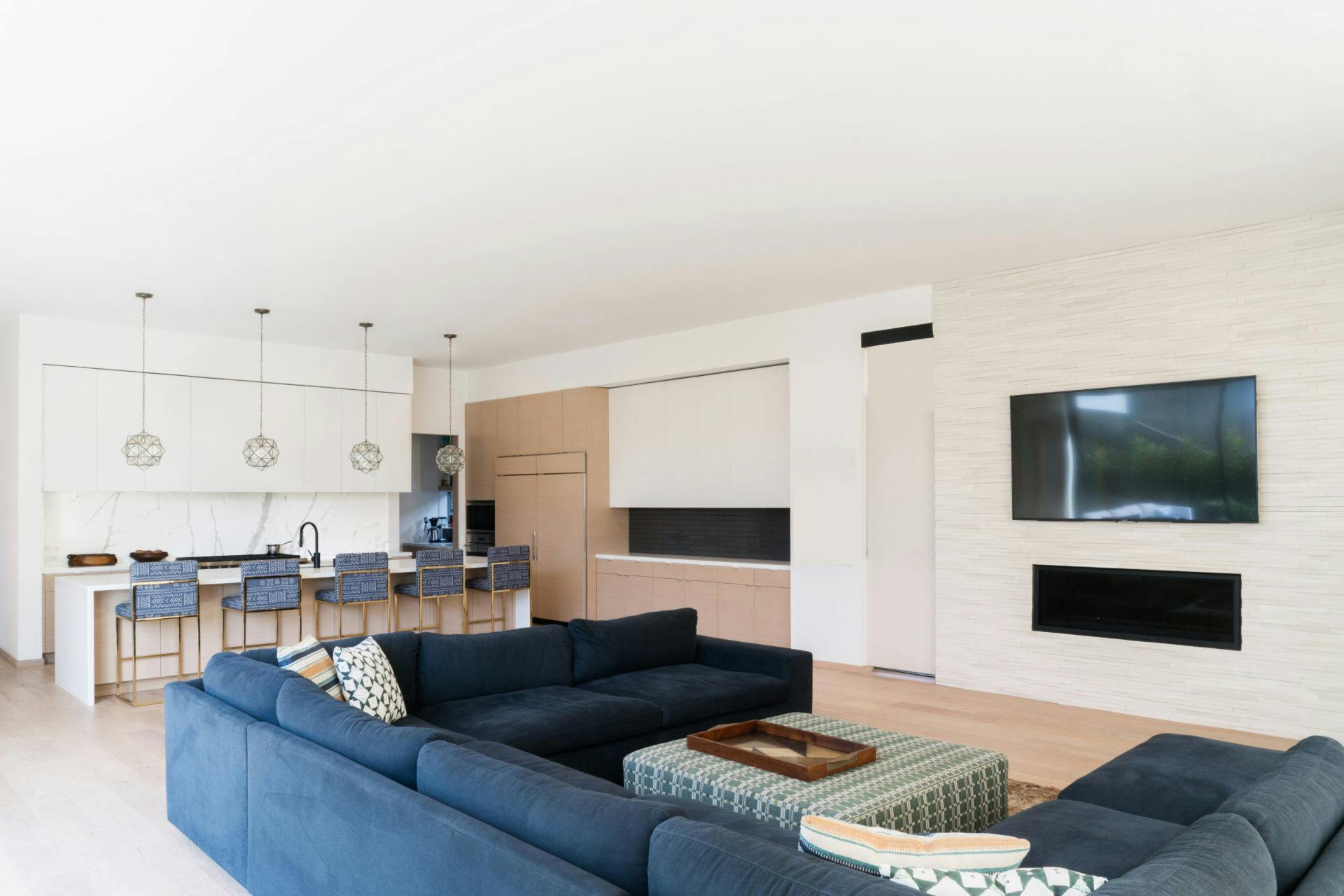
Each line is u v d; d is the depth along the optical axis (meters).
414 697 3.92
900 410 6.35
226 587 6.38
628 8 2.66
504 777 1.98
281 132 3.53
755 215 4.63
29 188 4.13
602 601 8.66
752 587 7.29
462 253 5.33
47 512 7.34
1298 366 4.66
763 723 3.65
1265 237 4.78
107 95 3.19
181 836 3.46
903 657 6.32
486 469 10.05
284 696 2.88
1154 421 5.11
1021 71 3.09
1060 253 5.37
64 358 7.18
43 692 6.04
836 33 2.82
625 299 6.59
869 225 4.83
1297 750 2.24
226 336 8.00
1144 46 2.92
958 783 2.99
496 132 3.56
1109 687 5.27
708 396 7.90
